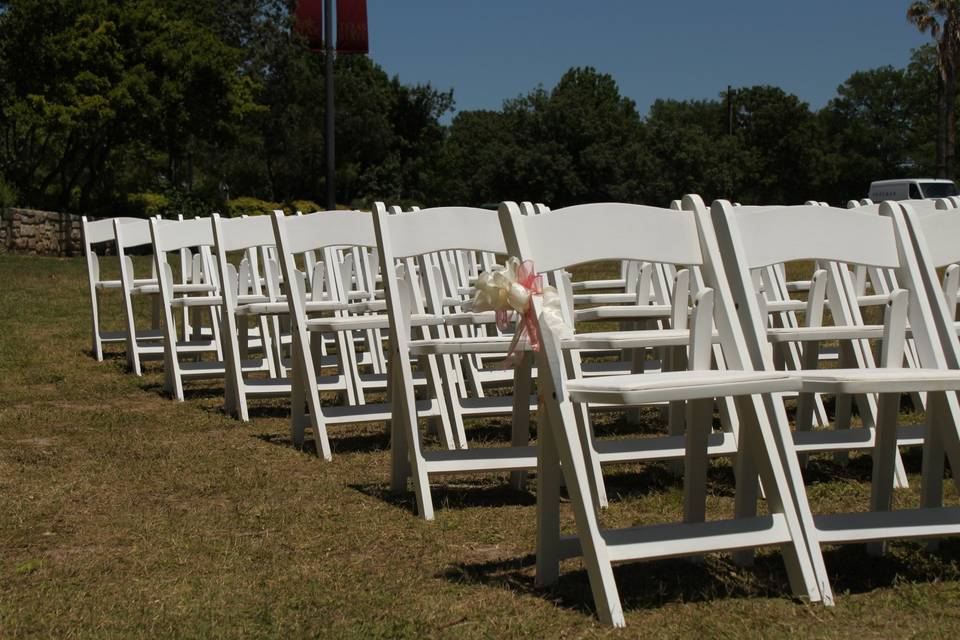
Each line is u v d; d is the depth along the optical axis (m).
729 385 2.91
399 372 4.23
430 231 4.45
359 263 7.57
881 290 5.96
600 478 4.22
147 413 6.25
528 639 2.80
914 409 6.08
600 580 2.93
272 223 5.27
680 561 3.51
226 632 2.86
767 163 78.12
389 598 3.13
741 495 3.34
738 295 3.36
